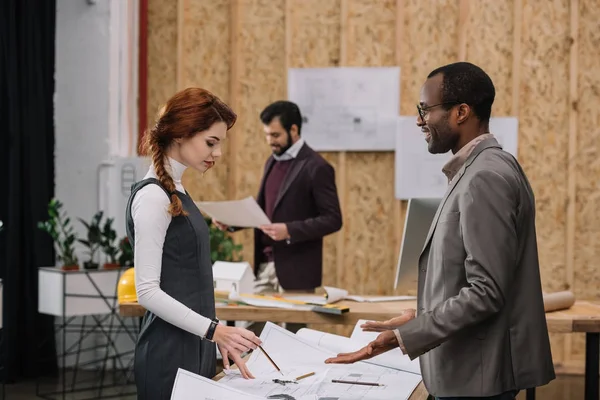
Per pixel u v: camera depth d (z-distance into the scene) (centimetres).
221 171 546
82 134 518
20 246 487
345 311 271
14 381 482
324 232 360
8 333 477
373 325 189
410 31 527
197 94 193
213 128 193
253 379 188
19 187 485
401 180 520
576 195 523
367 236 534
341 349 214
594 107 520
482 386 162
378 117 523
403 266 265
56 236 461
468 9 516
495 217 159
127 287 289
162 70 546
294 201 372
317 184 368
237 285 302
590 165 521
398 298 307
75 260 461
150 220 186
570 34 512
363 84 523
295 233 352
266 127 379
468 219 160
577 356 522
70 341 519
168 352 196
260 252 384
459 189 166
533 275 168
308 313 276
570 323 263
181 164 197
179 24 535
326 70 525
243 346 185
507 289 159
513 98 516
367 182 533
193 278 196
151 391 196
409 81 528
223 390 158
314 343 216
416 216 255
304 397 174
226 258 476
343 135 525
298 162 376
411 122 518
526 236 167
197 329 185
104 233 462
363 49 529
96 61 516
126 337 519
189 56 543
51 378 492
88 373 507
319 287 373
